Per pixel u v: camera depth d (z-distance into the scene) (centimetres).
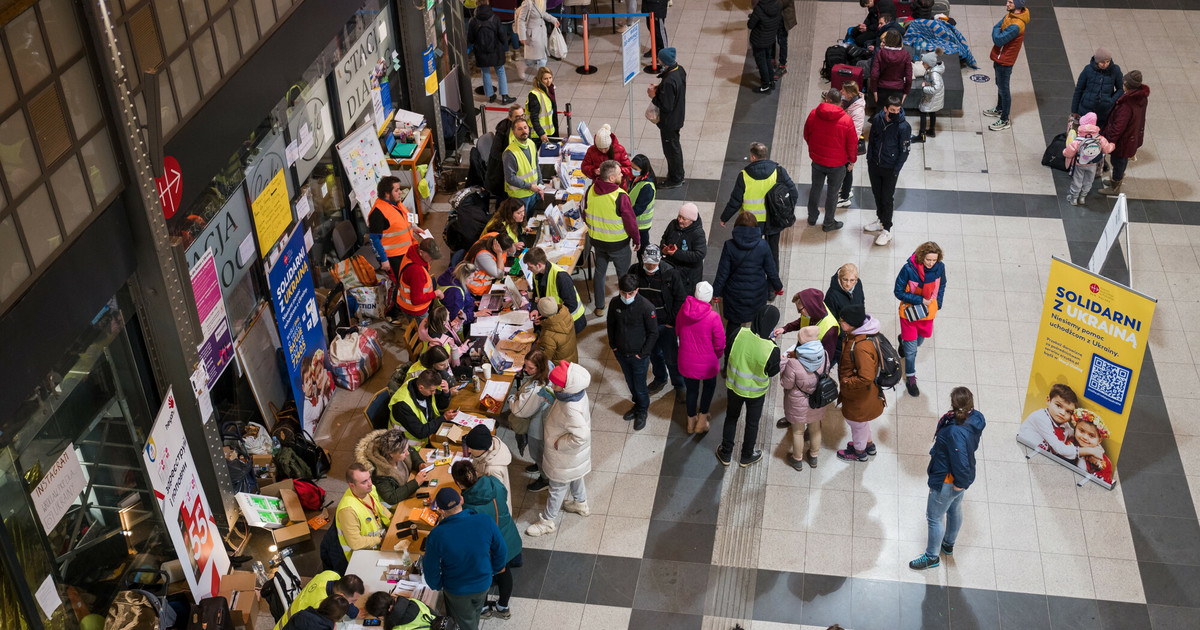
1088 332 713
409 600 600
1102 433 740
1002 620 671
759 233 838
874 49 1313
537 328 852
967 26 1525
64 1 477
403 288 870
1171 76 1363
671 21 1590
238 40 668
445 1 1167
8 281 445
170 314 605
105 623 608
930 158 1202
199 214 677
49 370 480
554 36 1394
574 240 956
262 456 778
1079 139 1062
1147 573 698
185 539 625
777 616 681
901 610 681
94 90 507
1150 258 1019
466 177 1167
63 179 486
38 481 538
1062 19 1538
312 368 841
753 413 769
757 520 754
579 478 740
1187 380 861
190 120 606
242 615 661
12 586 473
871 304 968
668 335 835
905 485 778
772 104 1331
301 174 855
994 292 981
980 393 862
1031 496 762
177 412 623
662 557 727
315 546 739
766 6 1289
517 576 716
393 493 686
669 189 1156
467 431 748
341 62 929
